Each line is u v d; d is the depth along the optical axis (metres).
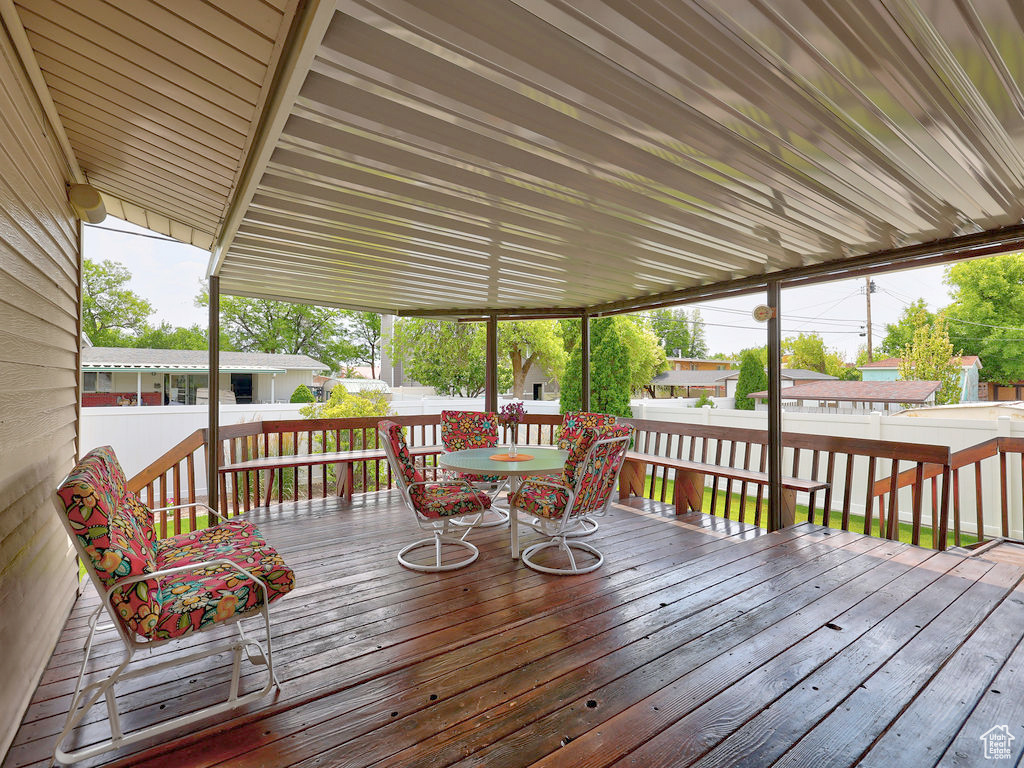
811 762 1.71
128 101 2.27
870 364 18.16
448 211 3.16
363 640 2.58
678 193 2.92
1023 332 16.08
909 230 3.59
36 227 2.32
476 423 5.77
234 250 4.00
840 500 6.77
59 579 2.79
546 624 2.73
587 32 1.58
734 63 1.75
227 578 2.13
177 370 14.45
